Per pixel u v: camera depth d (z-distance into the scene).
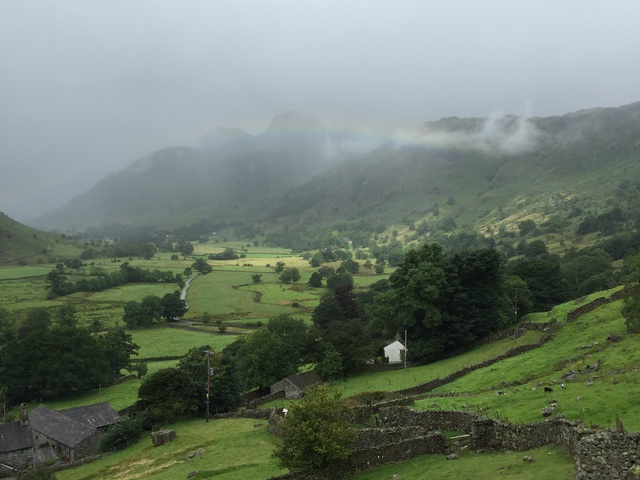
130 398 106.31
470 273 85.62
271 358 93.75
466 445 35.44
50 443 77.06
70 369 112.06
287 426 38.50
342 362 85.88
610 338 55.03
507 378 54.19
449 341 83.25
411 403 48.81
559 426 30.66
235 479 42.34
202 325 174.38
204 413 76.56
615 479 21.64
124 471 53.91
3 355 113.62
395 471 34.06
